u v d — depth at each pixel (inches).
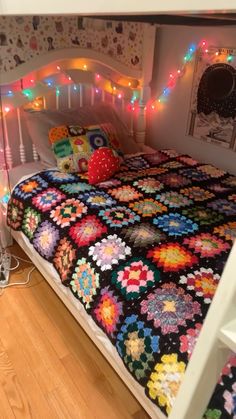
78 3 30.0
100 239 60.5
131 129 113.2
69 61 90.5
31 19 80.8
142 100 106.2
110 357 54.5
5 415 55.2
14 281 82.4
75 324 72.0
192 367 28.9
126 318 47.7
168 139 112.3
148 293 49.2
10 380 60.6
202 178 86.6
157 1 24.5
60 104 96.7
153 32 97.7
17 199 77.8
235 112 88.1
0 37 78.1
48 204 71.8
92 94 101.1
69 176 82.6
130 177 84.3
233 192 80.7
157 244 59.2
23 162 94.9
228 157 94.3
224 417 36.6
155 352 42.8
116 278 52.8
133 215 67.9
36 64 84.4
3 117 85.5
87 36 91.0
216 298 26.0
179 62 99.3
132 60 100.5
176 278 51.6
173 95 105.1
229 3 20.8
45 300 77.6
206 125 97.4
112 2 27.4
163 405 40.8
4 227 89.3
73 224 65.1
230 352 28.3
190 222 67.0
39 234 69.0
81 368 63.2
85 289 55.8
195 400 29.9
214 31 86.7
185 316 45.2
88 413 56.1
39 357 64.9
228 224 67.2
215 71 89.5
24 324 71.5
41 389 59.4
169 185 81.5
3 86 82.8
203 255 57.1
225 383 37.6
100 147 86.7
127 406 57.4
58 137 86.4
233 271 24.5
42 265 71.9
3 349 66.0
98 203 71.1
